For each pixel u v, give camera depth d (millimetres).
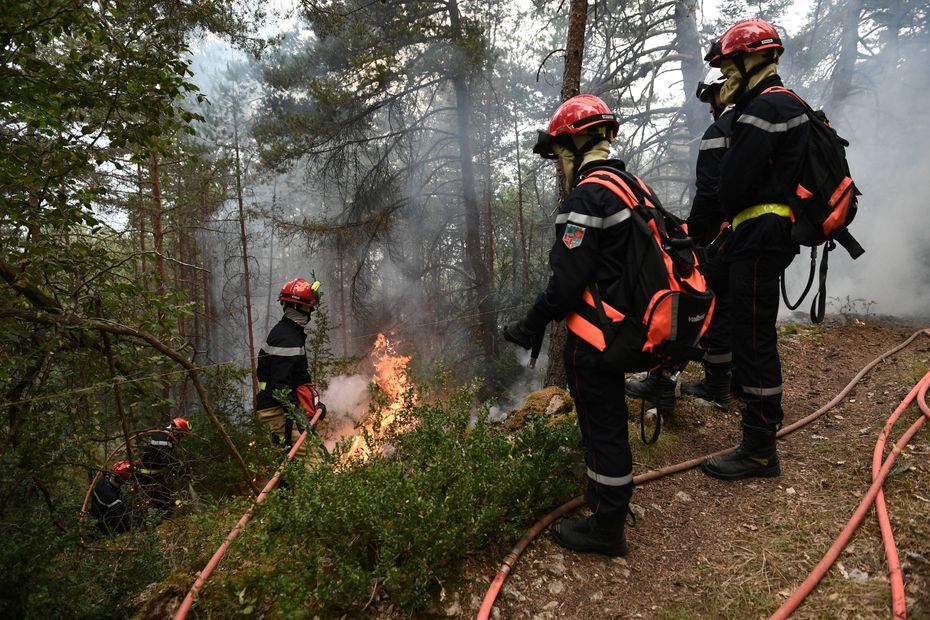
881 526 2131
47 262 3293
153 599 2182
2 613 2270
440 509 2098
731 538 2383
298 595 1853
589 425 2205
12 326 3244
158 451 4121
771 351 2723
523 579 2186
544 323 2139
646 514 2625
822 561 2035
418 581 1976
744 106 2689
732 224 2740
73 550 2896
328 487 2182
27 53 3010
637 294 1936
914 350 4547
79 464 3320
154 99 3350
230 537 2354
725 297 3475
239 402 6766
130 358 3719
